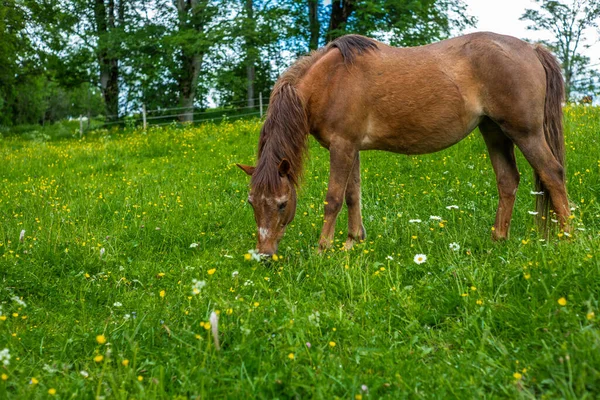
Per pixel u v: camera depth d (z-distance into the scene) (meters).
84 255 5.31
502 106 4.85
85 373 2.78
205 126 16.17
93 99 41.62
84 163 11.91
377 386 2.60
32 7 25.67
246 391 2.57
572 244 3.98
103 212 7.51
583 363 2.46
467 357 2.90
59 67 26.30
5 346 3.28
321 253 4.99
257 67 29.00
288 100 4.99
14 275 4.72
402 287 4.06
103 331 3.43
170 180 9.50
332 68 5.14
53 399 2.63
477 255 4.61
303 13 23.55
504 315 3.23
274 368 2.77
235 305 3.50
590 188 6.35
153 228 6.34
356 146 5.21
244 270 4.73
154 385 2.65
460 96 4.94
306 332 3.24
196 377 2.74
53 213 7.20
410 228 5.61
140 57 23.41
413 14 21.03
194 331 3.30
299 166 4.99
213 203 7.56
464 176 8.11
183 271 4.82
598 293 3.13
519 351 2.86
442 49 5.09
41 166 11.66
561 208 4.83
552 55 5.02
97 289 4.49
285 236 5.94
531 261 3.74
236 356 2.92
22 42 26.19
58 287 4.61
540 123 4.87
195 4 24.05
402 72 5.02
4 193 8.90
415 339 3.11
